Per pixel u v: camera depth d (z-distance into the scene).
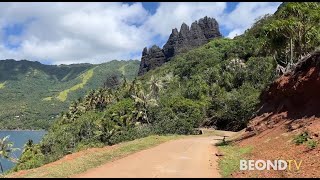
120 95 93.25
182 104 67.06
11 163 95.44
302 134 18.25
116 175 13.86
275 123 25.61
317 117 20.66
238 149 23.33
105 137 57.91
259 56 99.00
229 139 32.19
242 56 115.88
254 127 28.61
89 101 102.50
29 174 13.99
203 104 76.56
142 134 45.56
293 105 25.19
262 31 39.69
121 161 17.61
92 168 15.45
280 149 18.42
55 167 15.33
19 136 186.50
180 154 21.88
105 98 99.12
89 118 83.81
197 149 25.44
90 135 67.25
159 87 81.19
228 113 65.31
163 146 26.56
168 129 49.59
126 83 94.31
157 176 14.05
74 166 15.55
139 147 24.42
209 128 67.69
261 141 22.78
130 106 68.94
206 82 102.00
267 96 31.53
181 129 50.56
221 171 15.71
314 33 36.00
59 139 71.44
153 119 63.62
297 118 22.89
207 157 20.59
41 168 15.59
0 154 64.25
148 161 18.08
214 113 72.81
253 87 81.38
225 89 93.12
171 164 17.41
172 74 144.88
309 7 35.22
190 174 14.81
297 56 40.38
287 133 20.89
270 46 39.78
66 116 102.44
